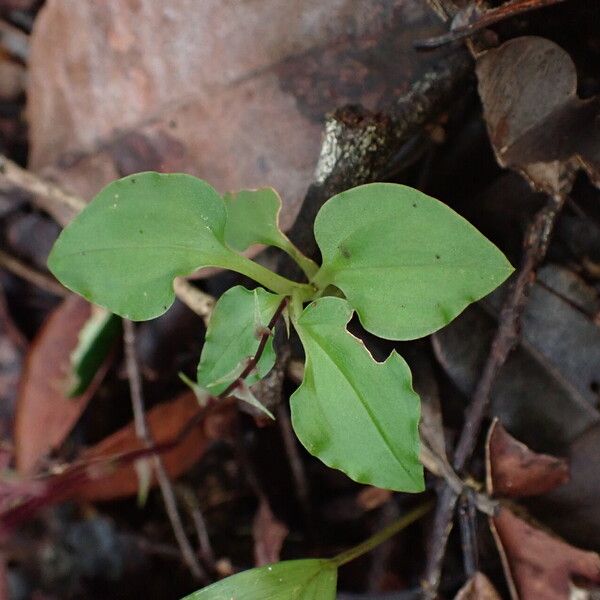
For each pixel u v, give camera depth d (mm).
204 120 216
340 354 185
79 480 222
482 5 200
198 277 221
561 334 208
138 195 188
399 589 218
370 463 184
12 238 241
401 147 210
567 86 197
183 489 237
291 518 228
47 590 239
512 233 211
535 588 203
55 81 226
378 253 185
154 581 237
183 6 214
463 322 209
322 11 207
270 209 197
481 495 206
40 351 231
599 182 200
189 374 232
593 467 206
